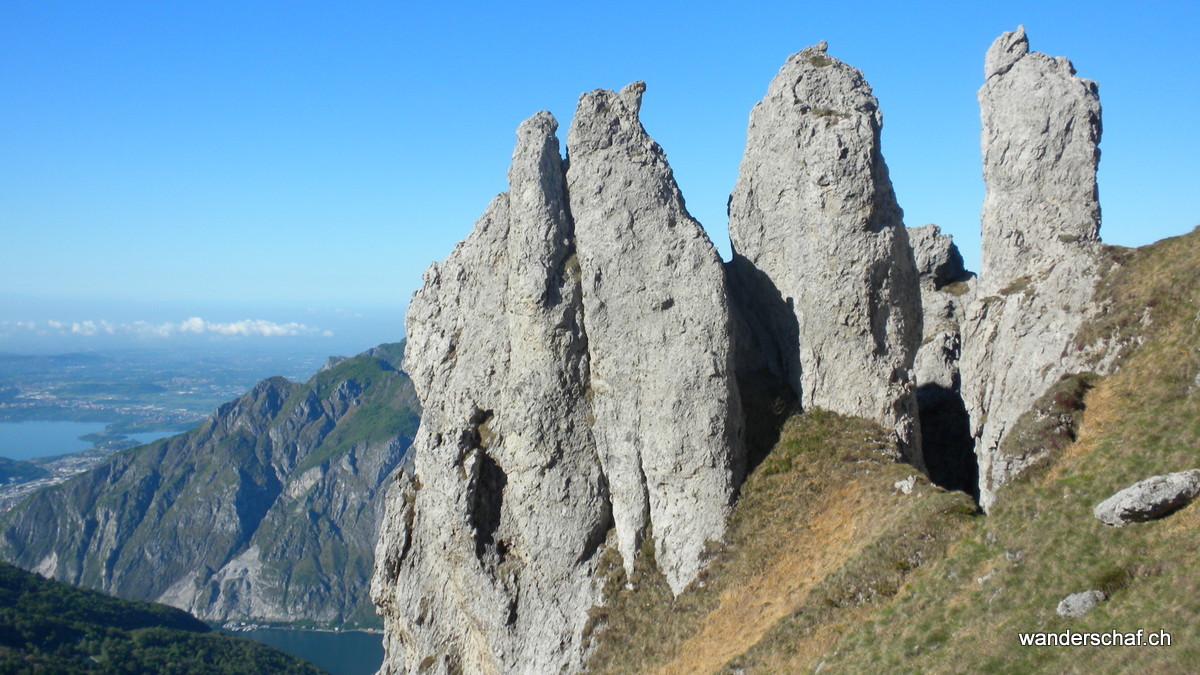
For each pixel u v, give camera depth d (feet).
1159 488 95.04
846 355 154.92
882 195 156.97
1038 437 120.78
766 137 165.89
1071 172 149.59
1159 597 87.04
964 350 149.18
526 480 155.53
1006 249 154.10
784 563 133.08
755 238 168.66
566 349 156.97
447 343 175.52
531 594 153.69
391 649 182.91
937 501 122.62
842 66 163.63
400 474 185.57
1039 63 154.20
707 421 145.28
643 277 153.69
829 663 107.96
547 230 159.12
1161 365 119.24
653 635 136.36
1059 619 92.32
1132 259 134.82
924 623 104.27
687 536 144.36
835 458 145.89
